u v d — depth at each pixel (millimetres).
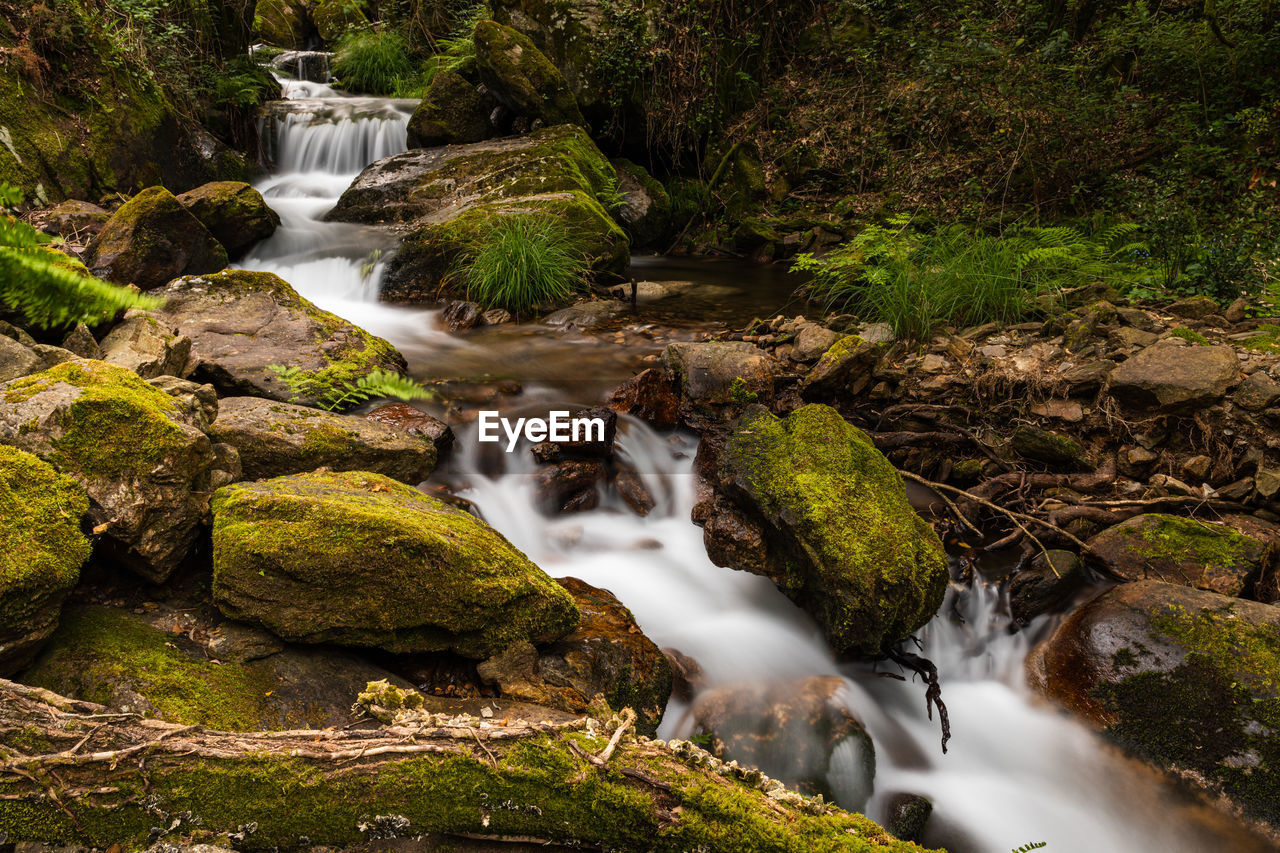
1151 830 2842
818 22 11859
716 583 3754
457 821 1914
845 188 10695
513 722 2080
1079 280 6543
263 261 6734
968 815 2883
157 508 2494
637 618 3461
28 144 6172
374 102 10664
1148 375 4242
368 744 1946
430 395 4301
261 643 2445
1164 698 3049
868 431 4766
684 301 7453
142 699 2102
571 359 5582
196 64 8789
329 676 2424
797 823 1951
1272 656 3016
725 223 10703
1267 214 7281
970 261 6059
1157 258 6770
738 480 3533
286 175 9633
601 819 1913
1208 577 3520
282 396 4117
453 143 9500
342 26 14328
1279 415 4039
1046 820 2895
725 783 2010
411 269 6902
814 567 3207
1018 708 3316
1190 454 4207
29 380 2584
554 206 7438
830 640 3328
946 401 4816
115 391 2592
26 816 1737
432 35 12977
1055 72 9273
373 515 2520
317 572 2426
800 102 11352
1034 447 4348
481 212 7281
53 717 1828
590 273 7270
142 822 1798
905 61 10852
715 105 10859
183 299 4742
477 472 4148
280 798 1856
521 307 6668
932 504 4258
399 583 2490
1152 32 9086
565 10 10125
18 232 1874
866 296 6219
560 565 3756
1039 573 3629
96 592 2516
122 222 5332
